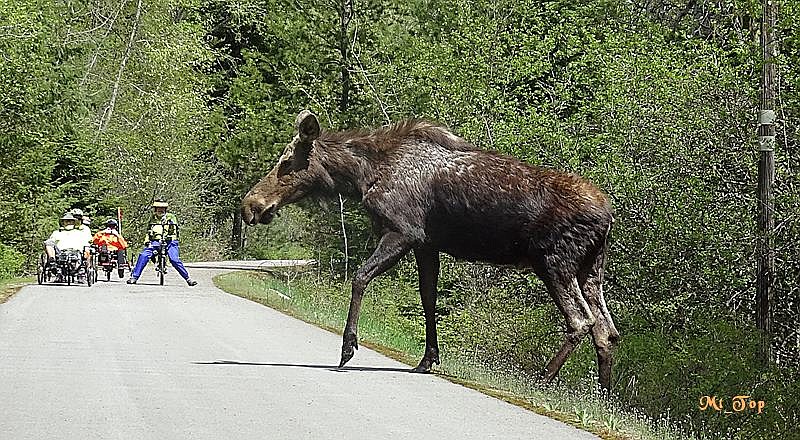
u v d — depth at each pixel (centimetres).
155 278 3306
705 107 2119
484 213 1283
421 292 1338
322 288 3266
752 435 1680
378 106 3597
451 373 1319
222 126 5025
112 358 1365
